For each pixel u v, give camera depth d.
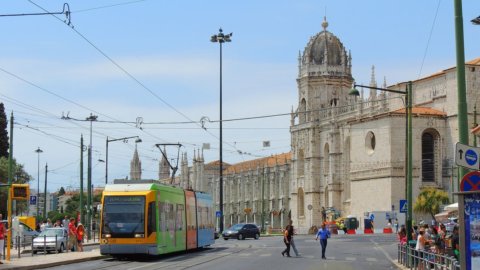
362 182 113.06
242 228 83.38
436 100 109.56
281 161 176.12
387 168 107.00
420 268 30.91
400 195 106.31
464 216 17.61
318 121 143.75
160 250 42.09
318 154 143.50
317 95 146.50
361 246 61.72
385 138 107.94
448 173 105.25
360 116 125.75
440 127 106.25
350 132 118.19
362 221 112.50
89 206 78.06
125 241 41.03
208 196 57.66
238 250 54.12
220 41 75.12
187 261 39.97
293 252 51.78
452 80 105.69
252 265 36.88
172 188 46.41
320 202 142.12
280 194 171.62
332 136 135.25
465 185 17.78
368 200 111.38
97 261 41.16
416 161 105.25
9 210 38.62
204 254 48.09
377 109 121.31
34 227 68.06
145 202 41.44
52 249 50.84
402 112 107.81
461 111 20.45
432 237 38.44
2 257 41.94
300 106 149.75
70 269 34.06
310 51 148.38
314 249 56.72
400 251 39.50
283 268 34.94
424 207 97.31
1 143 105.19
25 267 33.62
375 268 36.41
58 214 167.75
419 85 113.94
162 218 43.00
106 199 41.91
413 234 46.28
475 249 17.45
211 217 58.03
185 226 48.78
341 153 134.25
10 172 55.31
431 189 98.75
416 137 105.56
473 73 104.06
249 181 188.62
